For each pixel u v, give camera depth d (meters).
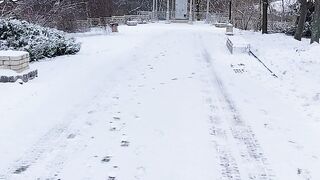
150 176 5.59
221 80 12.11
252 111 8.80
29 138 6.93
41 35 16.44
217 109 8.91
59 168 5.79
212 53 18.50
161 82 11.59
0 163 5.95
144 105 9.09
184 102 9.43
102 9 40.41
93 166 5.86
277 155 6.38
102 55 17.02
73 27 31.05
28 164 5.93
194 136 7.15
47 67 13.72
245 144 6.82
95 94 9.98
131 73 12.85
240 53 18.30
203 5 69.81
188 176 5.61
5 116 8.03
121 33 30.11
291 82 11.80
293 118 8.31
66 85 10.83
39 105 8.87
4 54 11.23
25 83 10.93
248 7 51.50
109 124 7.70
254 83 11.79
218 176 5.62
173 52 18.44
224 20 49.09
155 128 7.53
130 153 6.34
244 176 5.63
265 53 18.44
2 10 25.89
